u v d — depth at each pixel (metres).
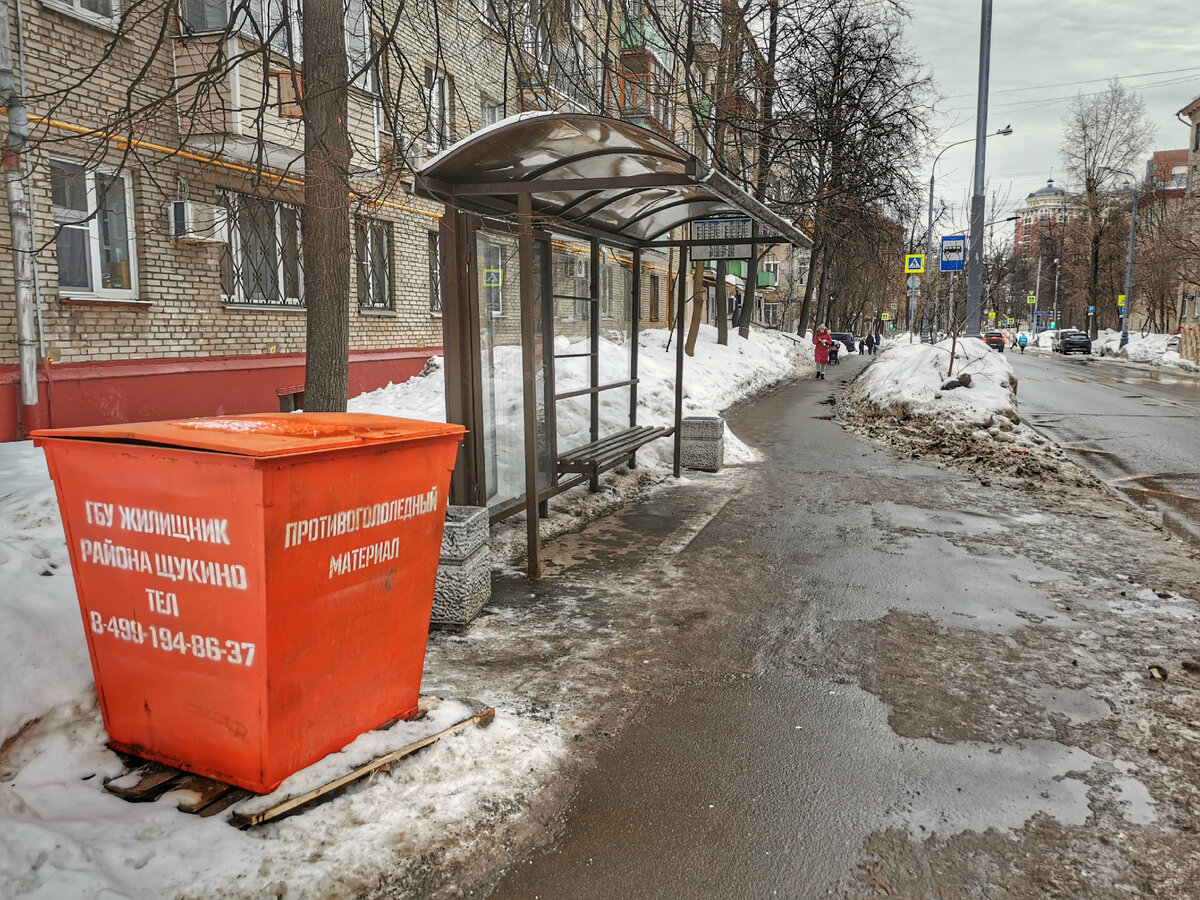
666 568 6.21
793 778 3.31
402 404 12.59
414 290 16.48
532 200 6.65
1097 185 53.69
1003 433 12.74
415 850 2.75
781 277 61.28
